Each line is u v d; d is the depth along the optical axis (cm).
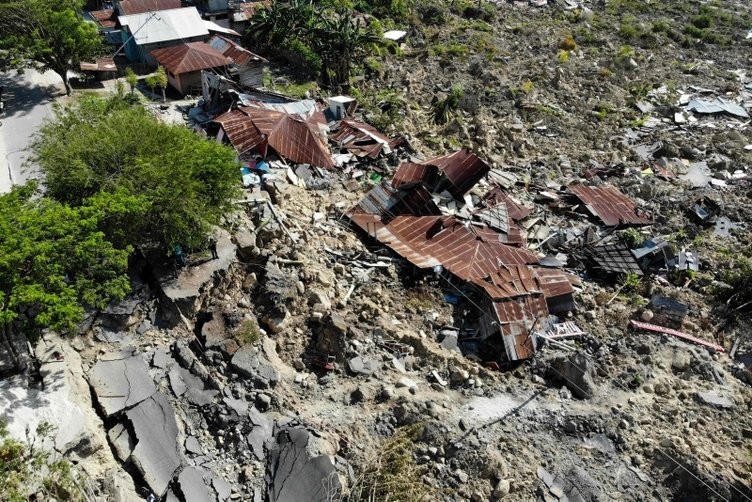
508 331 2753
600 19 7938
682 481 2269
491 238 3366
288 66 5356
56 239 1975
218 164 2530
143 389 2125
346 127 4228
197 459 2031
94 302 2061
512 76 5862
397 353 2608
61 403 1914
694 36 7738
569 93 5647
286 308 2595
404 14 6931
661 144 4912
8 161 3441
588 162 4634
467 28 7012
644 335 2984
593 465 2305
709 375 2802
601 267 3422
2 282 1841
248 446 2084
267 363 2369
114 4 5944
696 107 5712
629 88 6016
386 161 4009
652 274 3475
